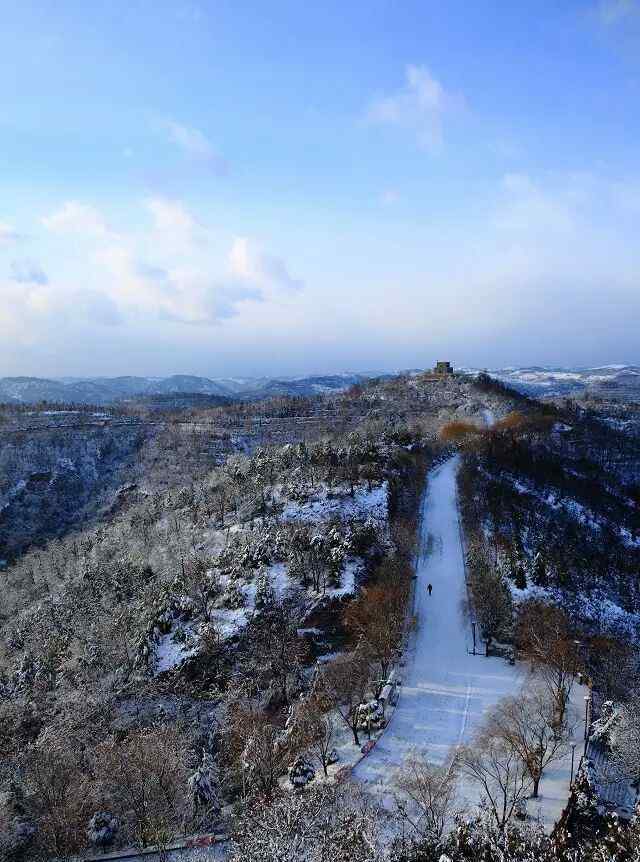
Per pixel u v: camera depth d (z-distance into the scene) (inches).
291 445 5915.4
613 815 1795.0
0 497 7229.3
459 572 3909.9
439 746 2354.8
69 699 3235.7
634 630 3666.3
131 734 2797.7
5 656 4133.9
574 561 4308.6
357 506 4394.7
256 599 3592.5
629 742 2139.5
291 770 2260.1
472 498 5132.9
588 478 6565.0
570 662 2640.3
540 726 2330.2
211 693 3206.2
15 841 2158.0
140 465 7849.4
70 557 5600.4
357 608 3299.7
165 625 3634.4
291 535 4045.3
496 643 3132.4
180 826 2122.3
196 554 4367.6
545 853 1544.0
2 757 2906.0
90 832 2180.1
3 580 5644.7
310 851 1389.0
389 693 2706.7
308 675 3127.5
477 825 1700.3
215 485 5590.6
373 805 1946.4
